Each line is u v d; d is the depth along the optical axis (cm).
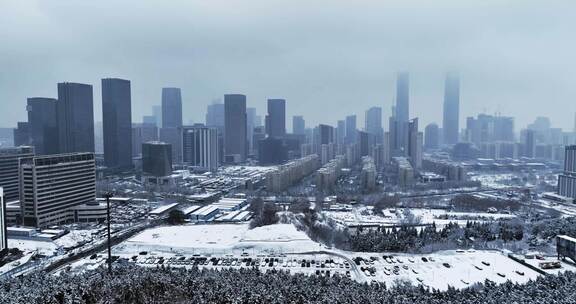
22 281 14762
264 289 13762
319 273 17512
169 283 14050
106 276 14700
